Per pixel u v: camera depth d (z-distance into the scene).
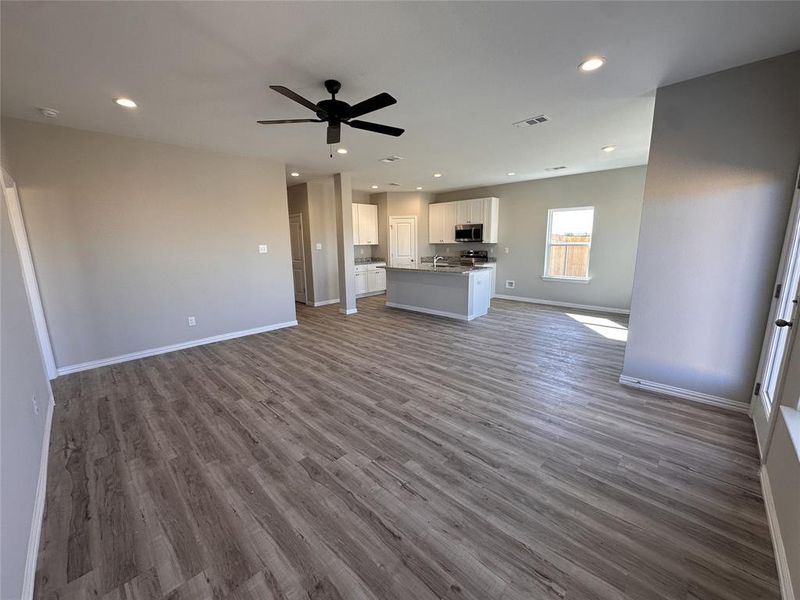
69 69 2.30
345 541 1.60
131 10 1.72
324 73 2.44
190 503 1.84
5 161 3.04
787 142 2.32
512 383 3.29
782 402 1.87
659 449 2.25
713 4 1.75
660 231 2.84
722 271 2.64
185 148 4.26
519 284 7.50
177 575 1.45
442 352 4.22
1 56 2.12
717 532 1.62
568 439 2.37
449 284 6.02
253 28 1.91
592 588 1.37
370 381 3.38
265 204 5.07
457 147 4.36
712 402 2.80
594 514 1.73
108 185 3.76
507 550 1.54
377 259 8.84
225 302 4.80
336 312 6.62
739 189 2.51
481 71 2.44
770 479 1.80
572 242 6.70
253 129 3.57
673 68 2.42
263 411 2.80
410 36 2.01
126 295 3.97
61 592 1.39
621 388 3.14
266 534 1.64
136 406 2.91
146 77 2.44
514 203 7.34
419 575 1.44
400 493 1.90
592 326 5.37
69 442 2.40
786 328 2.20
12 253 2.42
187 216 4.35
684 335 2.86
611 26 1.94
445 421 2.62
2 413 1.48
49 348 3.49
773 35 2.03
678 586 1.38
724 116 2.50
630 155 4.88
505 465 2.11
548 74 2.50
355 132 3.70
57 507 1.82
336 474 2.05
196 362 3.95
